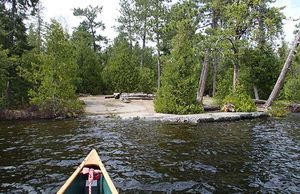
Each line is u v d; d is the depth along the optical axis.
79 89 42.53
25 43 28.58
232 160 12.12
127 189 8.93
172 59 26.55
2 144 14.83
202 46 28.39
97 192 7.30
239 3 29.02
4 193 8.70
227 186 9.27
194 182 9.58
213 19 31.86
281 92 39.72
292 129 19.70
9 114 23.84
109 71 44.28
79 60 42.88
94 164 8.27
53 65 25.05
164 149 13.80
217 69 51.59
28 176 10.16
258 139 16.28
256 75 39.09
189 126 20.23
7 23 27.80
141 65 52.78
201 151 13.48
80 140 15.73
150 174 10.32
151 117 23.30
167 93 25.95
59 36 25.62
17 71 27.20
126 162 11.76
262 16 29.11
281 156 12.82
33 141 15.52
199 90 33.09
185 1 31.12
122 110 27.47
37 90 27.34
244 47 28.92
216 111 28.17
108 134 17.31
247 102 27.64
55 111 24.69
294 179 9.96
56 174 10.36
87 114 25.70
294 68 39.84
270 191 8.91
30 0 29.72
